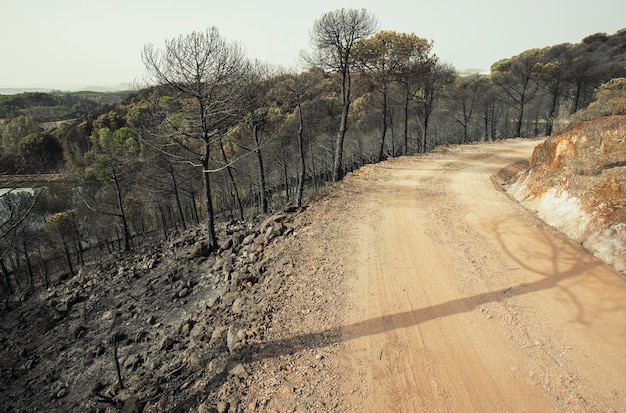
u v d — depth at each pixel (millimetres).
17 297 20125
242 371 5445
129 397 6898
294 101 23922
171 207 34000
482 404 4664
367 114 39125
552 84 38875
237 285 8891
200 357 6559
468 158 23344
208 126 16250
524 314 6352
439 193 14234
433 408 4645
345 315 6719
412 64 27281
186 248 19641
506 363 5328
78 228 29391
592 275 7207
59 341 13352
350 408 4707
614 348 5387
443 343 5816
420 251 9078
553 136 12172
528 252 8508
